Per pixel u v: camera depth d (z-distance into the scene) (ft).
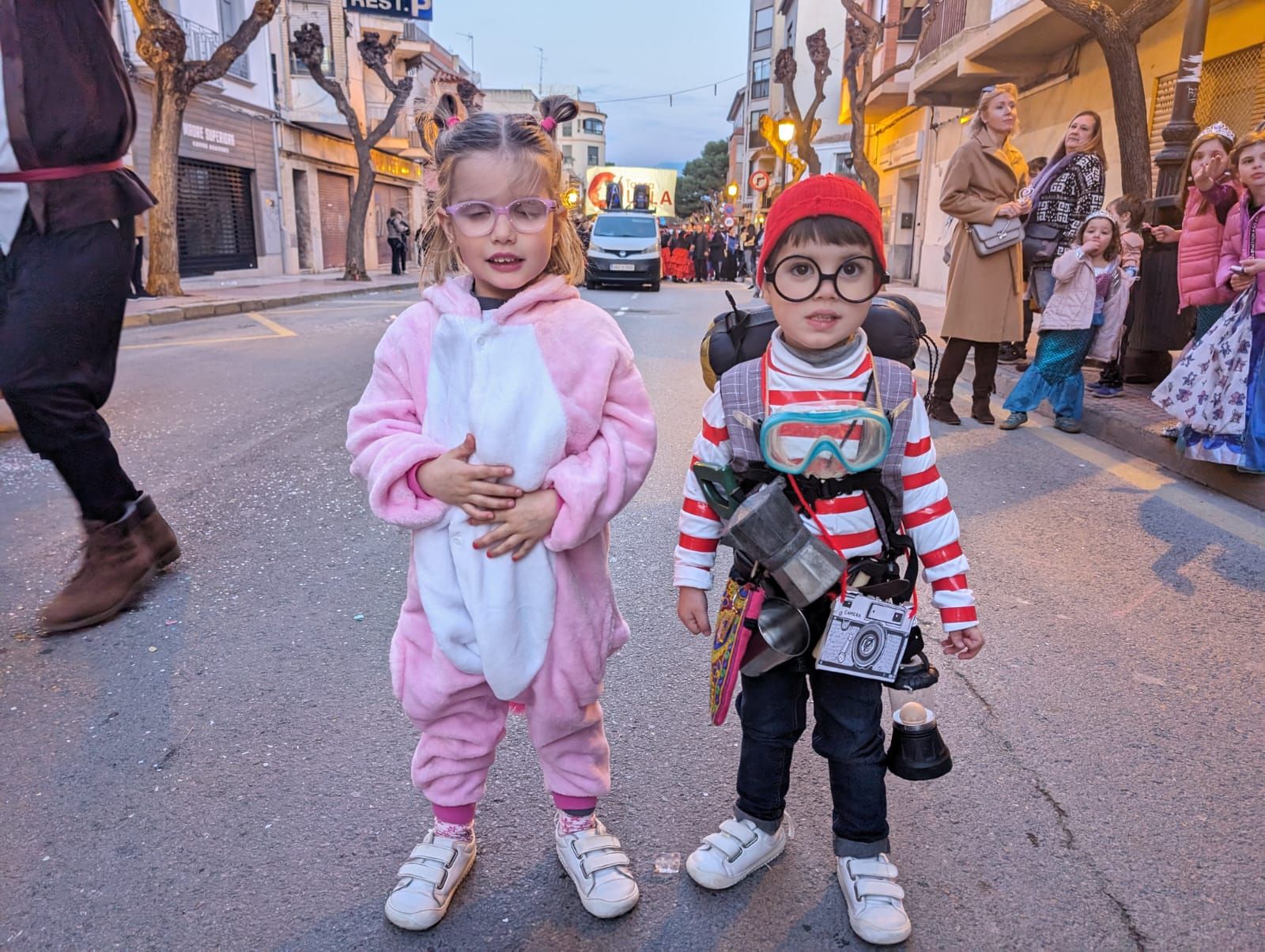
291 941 5.79
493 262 5.34
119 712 8.35
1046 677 9.05
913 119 72.54
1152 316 21.62
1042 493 15.05
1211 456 14.16
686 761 7.74
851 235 5.20
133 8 45.98
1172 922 5.95
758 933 5.89
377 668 9.20
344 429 19.07
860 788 5.92
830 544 5.51
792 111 75.77
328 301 53.98
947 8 55.62
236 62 72.02
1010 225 18.66
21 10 8.87
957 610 5.69
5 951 5.66
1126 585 11.27
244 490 14.87
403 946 5.75
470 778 6.04
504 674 5.45
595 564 5.85
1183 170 21.09
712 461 5.88
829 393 5.54
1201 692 8.76
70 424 9.64
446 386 5.47
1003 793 7.25
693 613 6.04
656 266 67.41
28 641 9.68
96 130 9.30
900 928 5.75
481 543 5.30
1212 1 30.66
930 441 5.76
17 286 9.27
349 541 12.71
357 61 93.45
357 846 6.66
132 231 10.02
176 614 10.36
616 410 5.58
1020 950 5.74
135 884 6.25
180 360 28.22
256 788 7.29
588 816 6.35
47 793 7.19
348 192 96.73
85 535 10.28
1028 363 25.66
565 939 5.82
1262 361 13.52
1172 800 7.16
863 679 5.84
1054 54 43.65
